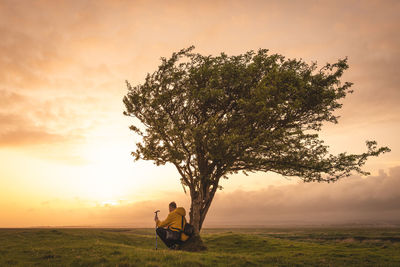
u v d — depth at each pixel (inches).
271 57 704.4
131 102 734.5
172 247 609.6
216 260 499.5
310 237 2652.6
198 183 743.1
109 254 526.9
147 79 746.8
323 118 730.8
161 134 717.9
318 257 634.8
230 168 785.6
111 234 1245.1
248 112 674.8
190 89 729.6
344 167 709.9
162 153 717.9
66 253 540.7
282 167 721.6
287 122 709.3
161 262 441.7
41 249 586.9
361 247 960.3
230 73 702.5
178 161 715.4
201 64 748.6
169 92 729.0
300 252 770.2
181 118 749.9
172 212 577.9
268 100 637.9
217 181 765.3
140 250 587.2
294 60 721.0
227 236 1284.4
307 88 641.0
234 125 696.4
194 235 674.2
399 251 797.2
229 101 728.3
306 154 740.0
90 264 437.7
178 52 746.8
